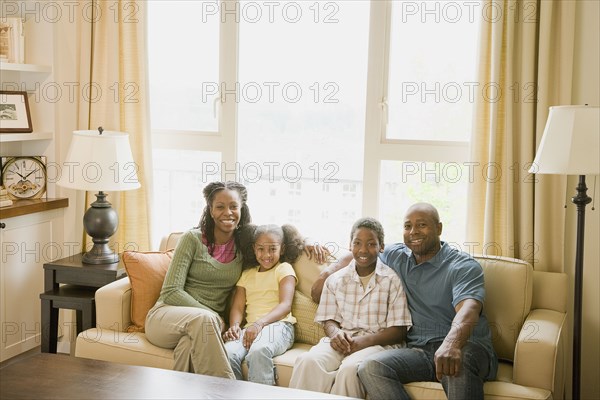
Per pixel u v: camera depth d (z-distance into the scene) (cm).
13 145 412
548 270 345
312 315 335
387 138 378
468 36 365
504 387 281
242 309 339
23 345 394
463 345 281
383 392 279
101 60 397
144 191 400
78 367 256
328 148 390
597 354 347
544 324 301
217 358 303
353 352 304
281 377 304
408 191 379
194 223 414
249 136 399
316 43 385
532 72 339
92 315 355
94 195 405
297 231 353
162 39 405
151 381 245
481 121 350
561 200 340
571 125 290
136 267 337
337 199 393
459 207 373
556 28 337
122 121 399
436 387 283
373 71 373
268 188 400
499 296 319
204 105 404
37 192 406
